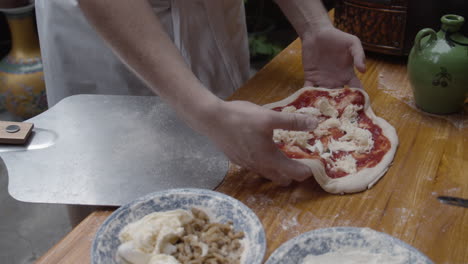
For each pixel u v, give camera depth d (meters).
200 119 0.90
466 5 1.20
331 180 0.96
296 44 1.54
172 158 1.03
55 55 1.43
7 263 1.80
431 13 1.26
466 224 0.87
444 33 1.12
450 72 1.10
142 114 1.18
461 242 0.83
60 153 1.04
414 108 1.22
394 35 1.33
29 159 1.03
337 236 0.79
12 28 2.35
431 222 0.88
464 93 1.13
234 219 0.85
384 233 0.79
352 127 1.11
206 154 1.04
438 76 1.11
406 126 1.15
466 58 1.09
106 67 1.43
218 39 1.35
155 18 0.93
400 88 1.30
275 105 1.21
